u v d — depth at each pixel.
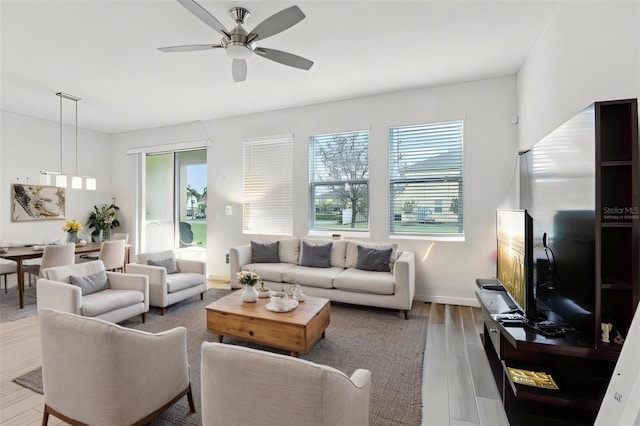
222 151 5.43
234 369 1.17
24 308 3.74
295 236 4.86
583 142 1.65
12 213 5.07
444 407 1.96
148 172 6.38
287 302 2.72
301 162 4.82
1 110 4.95
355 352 2.66
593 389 1.70
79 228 4.85
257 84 3.92
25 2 2.28
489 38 2.86
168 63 3.32
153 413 1.64
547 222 2.21
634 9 1.55
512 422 1.78
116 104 4.66
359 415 1.31
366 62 3.32
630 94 1.59
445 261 3.97
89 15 2.46
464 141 3.88
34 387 2.12
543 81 2.74
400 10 2.43
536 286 2.37
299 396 1.08
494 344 2.23
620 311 1.56
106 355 1.45
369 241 4.38
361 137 4.52
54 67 3.40
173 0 2.28
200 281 4.09
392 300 3.45
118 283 3.38
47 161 5.54
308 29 2.69
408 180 4.23
